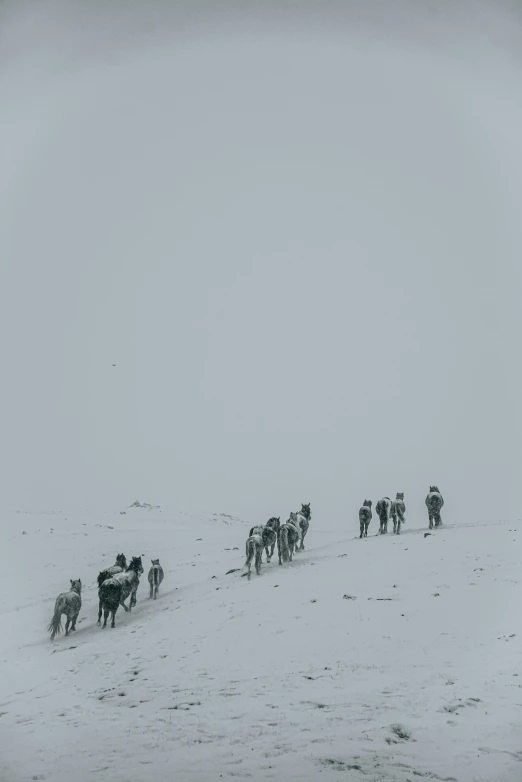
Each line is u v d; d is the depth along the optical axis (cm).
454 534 3175
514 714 1241
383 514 3453
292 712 1318
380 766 1054
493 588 2172
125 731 1287
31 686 1708
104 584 2427
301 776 1023
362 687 1442
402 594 2184
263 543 2870
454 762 1064
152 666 1758
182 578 3142
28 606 2970
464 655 1606
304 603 2195
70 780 1061
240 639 1898
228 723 1284
